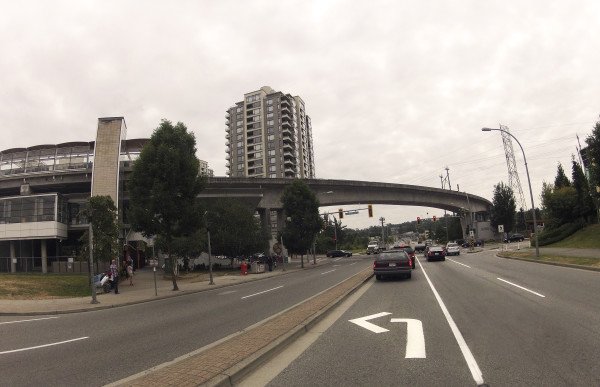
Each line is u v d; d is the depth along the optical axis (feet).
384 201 231.09
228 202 157.07
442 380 18.38
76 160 178.19
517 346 23.43
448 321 31.63
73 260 131.23
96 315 51.47
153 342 30.73
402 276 74.74
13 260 145.69
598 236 131.13
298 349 25.08
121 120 152.56
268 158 440.45
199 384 17.62
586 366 19.40
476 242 251.60
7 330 40.68
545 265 84.69
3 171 180.45
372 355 22.95
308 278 94.38
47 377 22.38
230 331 33.14
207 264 167.73
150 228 81.76
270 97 446.60
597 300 38.14
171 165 80.07
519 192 309.83
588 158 122.21
